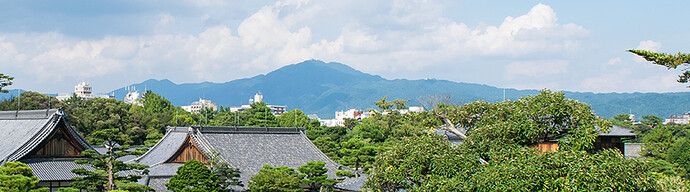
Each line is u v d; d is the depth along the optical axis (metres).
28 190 40.88
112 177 51.09
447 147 33.03
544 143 36.75
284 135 79.94
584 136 31.44
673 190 36.03
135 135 109.19
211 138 73.06
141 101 152.25
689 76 27.69
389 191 34.94
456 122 37.16
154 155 72.19
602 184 27.38
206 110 172.88
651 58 27.58
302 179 60.50
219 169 58.34
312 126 124.44
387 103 104.75
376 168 35.31
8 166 42.78
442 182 30.66
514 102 33.94
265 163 72.81
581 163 28.11
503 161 30.22
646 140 101.88
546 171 28.20
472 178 30.00
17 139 59.28
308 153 78.50
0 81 83.56
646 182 28.84
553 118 32.69
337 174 63.50
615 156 29.27
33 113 61.69
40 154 56.59
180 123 126.12
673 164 85.62
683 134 135.50
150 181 62.78
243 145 74.69
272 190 57.81
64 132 58.16
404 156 34.00
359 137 109.25
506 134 32.50
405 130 94.06
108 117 110.75
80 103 132.50
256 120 130.12
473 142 33.41
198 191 52.50
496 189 28.42
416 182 33.56
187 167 53.69
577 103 32.69
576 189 27.38
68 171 56.47
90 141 77.25
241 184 60.16
